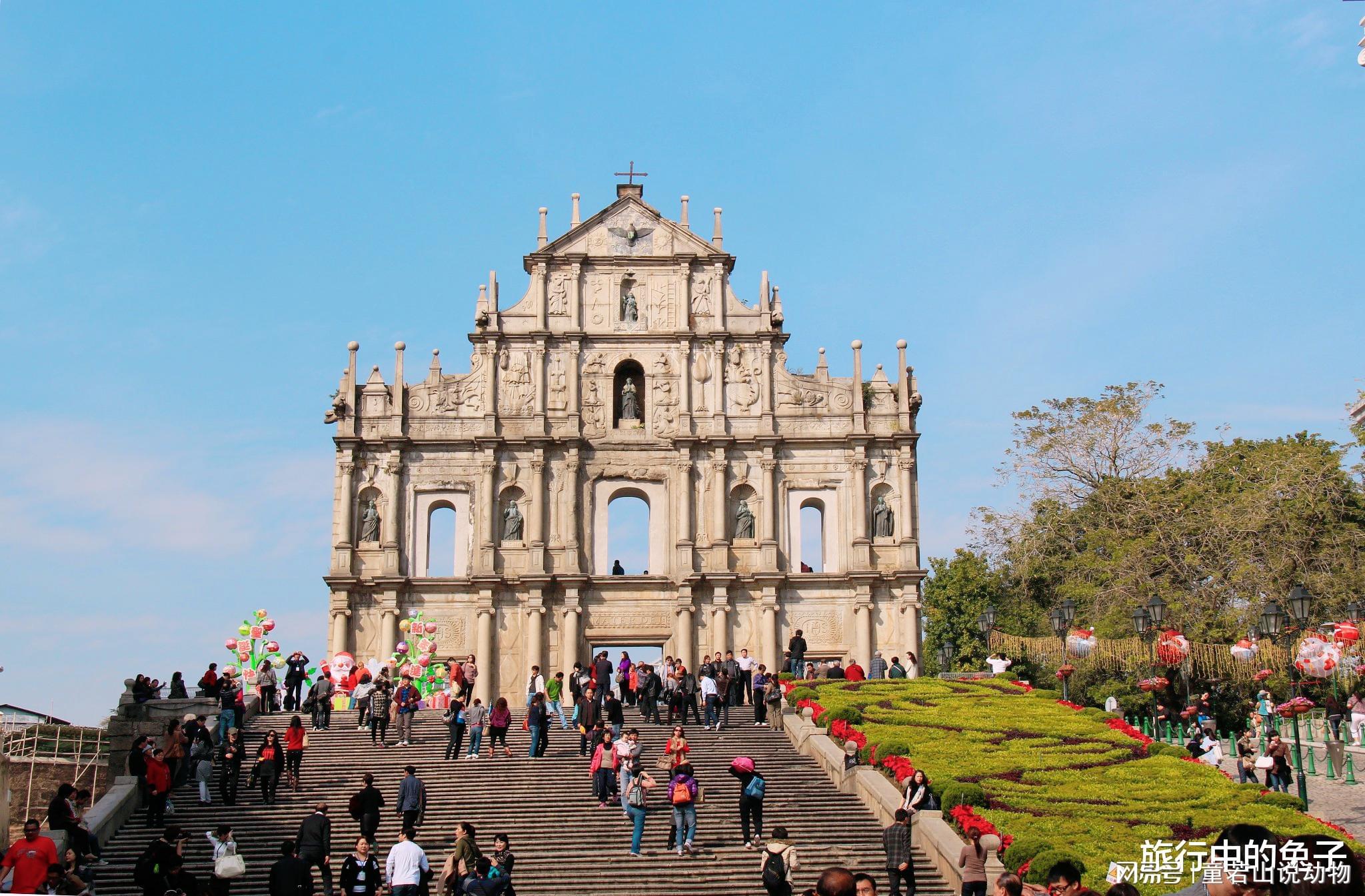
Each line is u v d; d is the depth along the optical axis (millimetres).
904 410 82562
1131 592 83562
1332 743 56500
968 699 62031
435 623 78625
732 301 84188
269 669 66500
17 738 69938
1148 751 51938
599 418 82500
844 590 80562
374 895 32844
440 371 82688
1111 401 93562
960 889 37500
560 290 83875
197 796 47844
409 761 52188
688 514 81062
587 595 80375
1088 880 35938
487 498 80875
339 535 80062
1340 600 78562
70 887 31625
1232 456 92562
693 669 79125
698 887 38844
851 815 45594
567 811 45500
